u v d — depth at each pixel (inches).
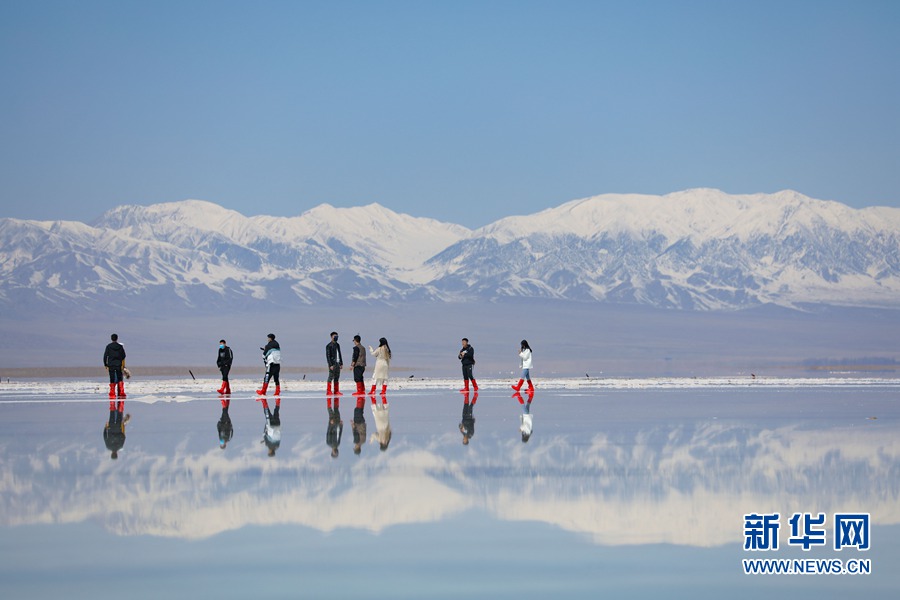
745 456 2908.5
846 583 1552.7
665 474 2549.2
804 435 3506.4
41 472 2620.6
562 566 1631.4
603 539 1814.7
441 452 3031.5
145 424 4077.3
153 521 1971.0
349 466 2721.5
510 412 4672.7
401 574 1582.2
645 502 2154.3
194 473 2596.0
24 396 6451.8
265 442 3339.1
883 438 3393.2
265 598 1464.1
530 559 1673.2
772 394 6225.4
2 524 1945.1
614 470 2623.0
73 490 2327.8
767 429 3745.1
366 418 4338.1
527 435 3538.4
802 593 1499.8
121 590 1504.7
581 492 2282.2
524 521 1962.4
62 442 3366.1
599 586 1521.9
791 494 2249.0
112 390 5910.4
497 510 2069.4
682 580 1553.9
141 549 1744.6
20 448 3179.1
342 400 5703.7
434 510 2070.6
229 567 1626.5
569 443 3270.2
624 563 1651.1
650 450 3063.5
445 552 1718.8
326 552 1720.0
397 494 2260.1
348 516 2014.0
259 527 1913.1
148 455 2982.3
